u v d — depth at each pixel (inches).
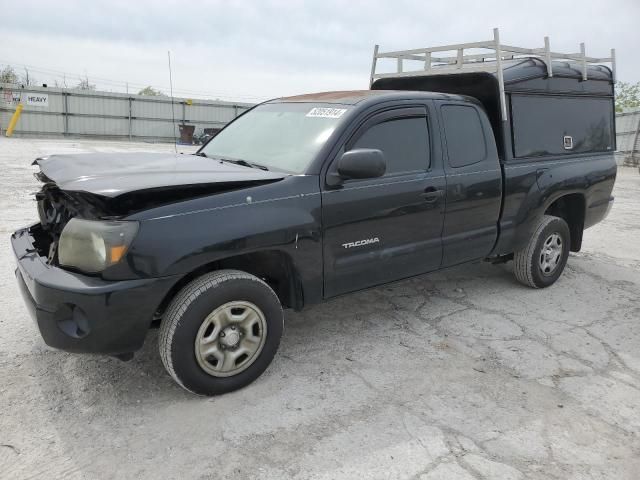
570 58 202.8
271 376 132.0
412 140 152.4
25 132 1202.0
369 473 98.2
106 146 983.0
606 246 284.8
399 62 221.1
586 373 139.8
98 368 131.7
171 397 120.9
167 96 1333.7
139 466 98.2
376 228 142.3
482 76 179.5
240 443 105.8
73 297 103.6
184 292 114.0
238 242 115.3
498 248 181.8
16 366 131.0
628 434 113.7
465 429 112.9
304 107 158.1
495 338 159.2
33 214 300.5
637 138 887.7
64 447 102.5
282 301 138.1
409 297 191.5
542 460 103.9
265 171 133.0
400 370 137.7
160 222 107.0
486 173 170.4
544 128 193.2
